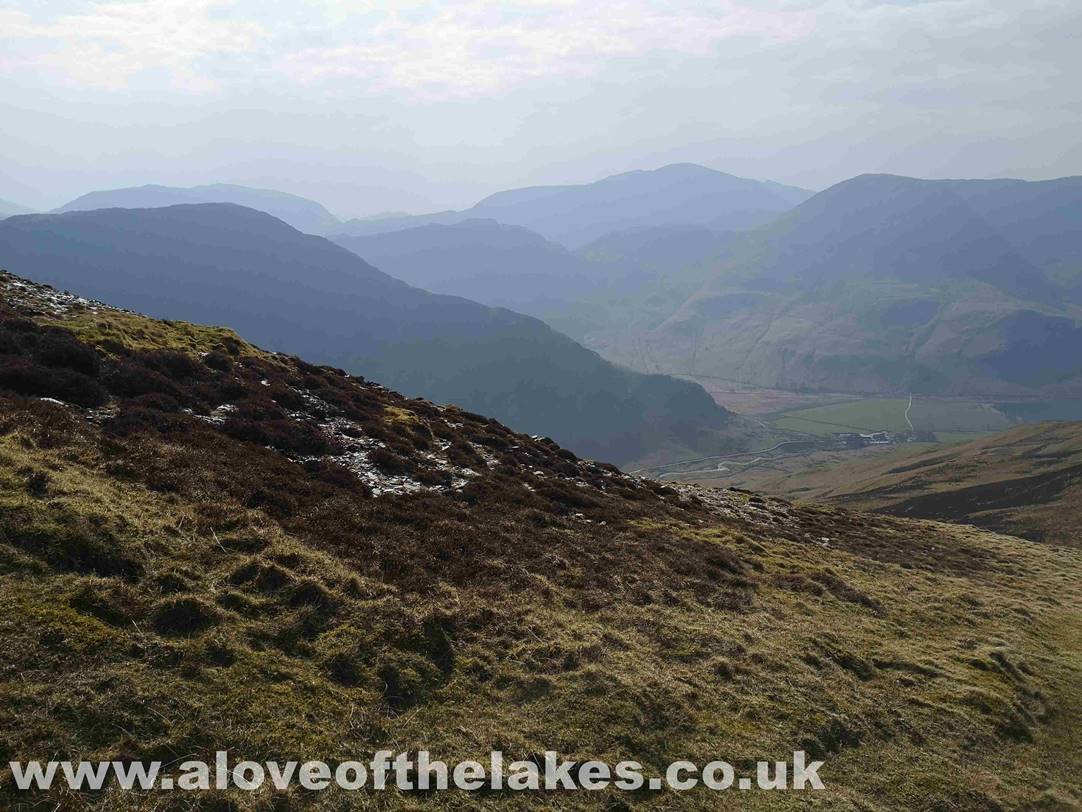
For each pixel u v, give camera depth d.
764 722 15.78
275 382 33.44
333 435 30.14
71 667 10.74
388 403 40.09
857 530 49.91
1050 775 16.83
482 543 22.61
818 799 13.42
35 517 13.51
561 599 19.98
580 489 36.53
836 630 23.33
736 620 21.91
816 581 28.55
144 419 22.66
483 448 38.28
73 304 33.22
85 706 10.18
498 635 16.62
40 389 22.02
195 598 13.30
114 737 9.97
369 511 22.25
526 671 15.30
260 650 12.95
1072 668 24.98
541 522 27.42
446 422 41.47
